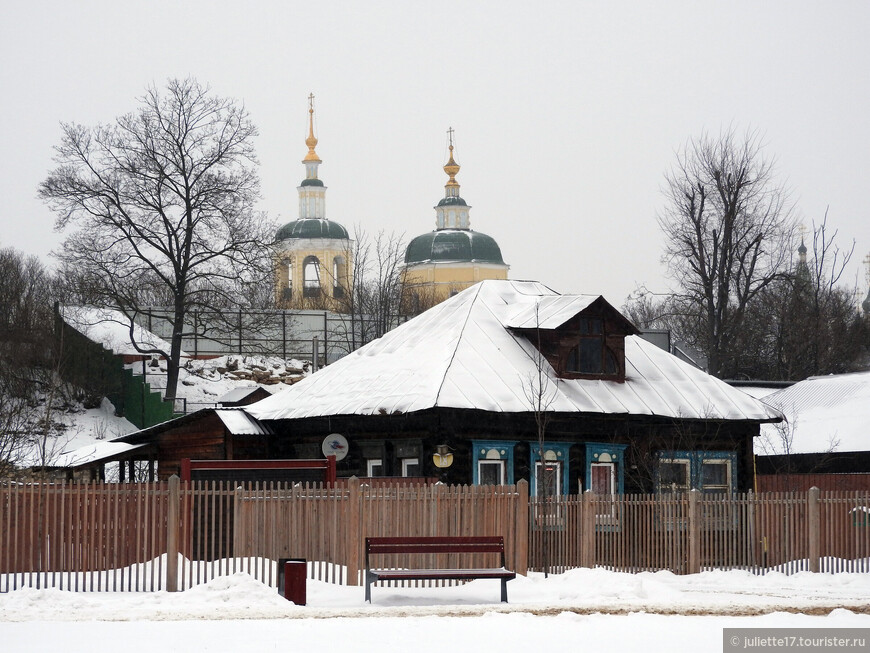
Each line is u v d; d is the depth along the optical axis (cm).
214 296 6097
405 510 2395
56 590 2045
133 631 1717
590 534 2666
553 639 1678
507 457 3158
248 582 2130
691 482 3434
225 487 2617
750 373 7212
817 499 2781
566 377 3353
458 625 1819
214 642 1612
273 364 6462
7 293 6159
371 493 2377
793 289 7156
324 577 2386
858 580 2572
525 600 2205
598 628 1800
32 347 5812
